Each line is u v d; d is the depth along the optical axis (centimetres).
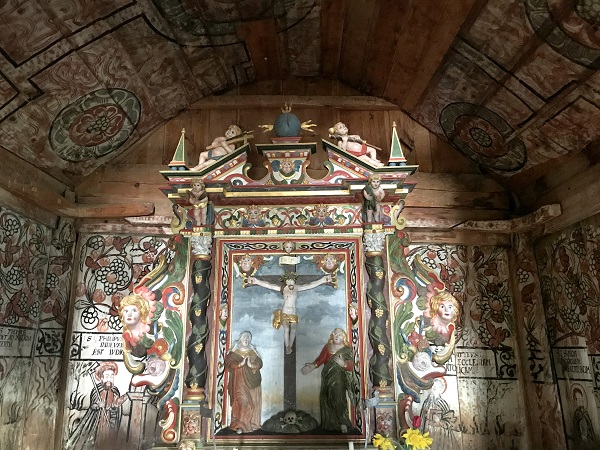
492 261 411
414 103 408
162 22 319
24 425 338
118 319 388
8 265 326
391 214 334
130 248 402
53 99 319
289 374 311
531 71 298
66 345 380
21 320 338
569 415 355
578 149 327
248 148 343
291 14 349
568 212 345
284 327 319
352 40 374
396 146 339
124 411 373
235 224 335
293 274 326
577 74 278
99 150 390
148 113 396
